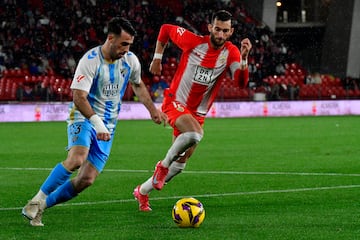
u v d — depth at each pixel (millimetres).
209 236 16000
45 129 59000
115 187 25109
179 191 24109
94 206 20688
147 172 30172
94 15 94125
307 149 41062
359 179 27234
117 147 42594
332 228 16953
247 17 104562
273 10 103938
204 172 29953
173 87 20859
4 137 50344
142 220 18234
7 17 89000
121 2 97750
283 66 98750
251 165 32719
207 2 103500
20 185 25906
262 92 87938
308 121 71750
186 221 16938
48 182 16906
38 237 15977
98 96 17219
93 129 17156
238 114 84000
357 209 19859
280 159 35406
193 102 20734
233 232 16469
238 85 20328
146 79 89125
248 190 24250
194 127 19531
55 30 90250
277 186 25281
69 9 93250
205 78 20453
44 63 85438
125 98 81000
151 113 18469
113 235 16172
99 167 17516
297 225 17375
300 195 22875
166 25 21047
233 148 41906
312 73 109375
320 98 91562
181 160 20422
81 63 16797
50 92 77875
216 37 19891
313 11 109688
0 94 78938
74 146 16875
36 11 91875
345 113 88625
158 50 21219
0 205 21047
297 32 108938
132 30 16656
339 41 105250
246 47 19469
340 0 104312
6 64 83812
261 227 17109
